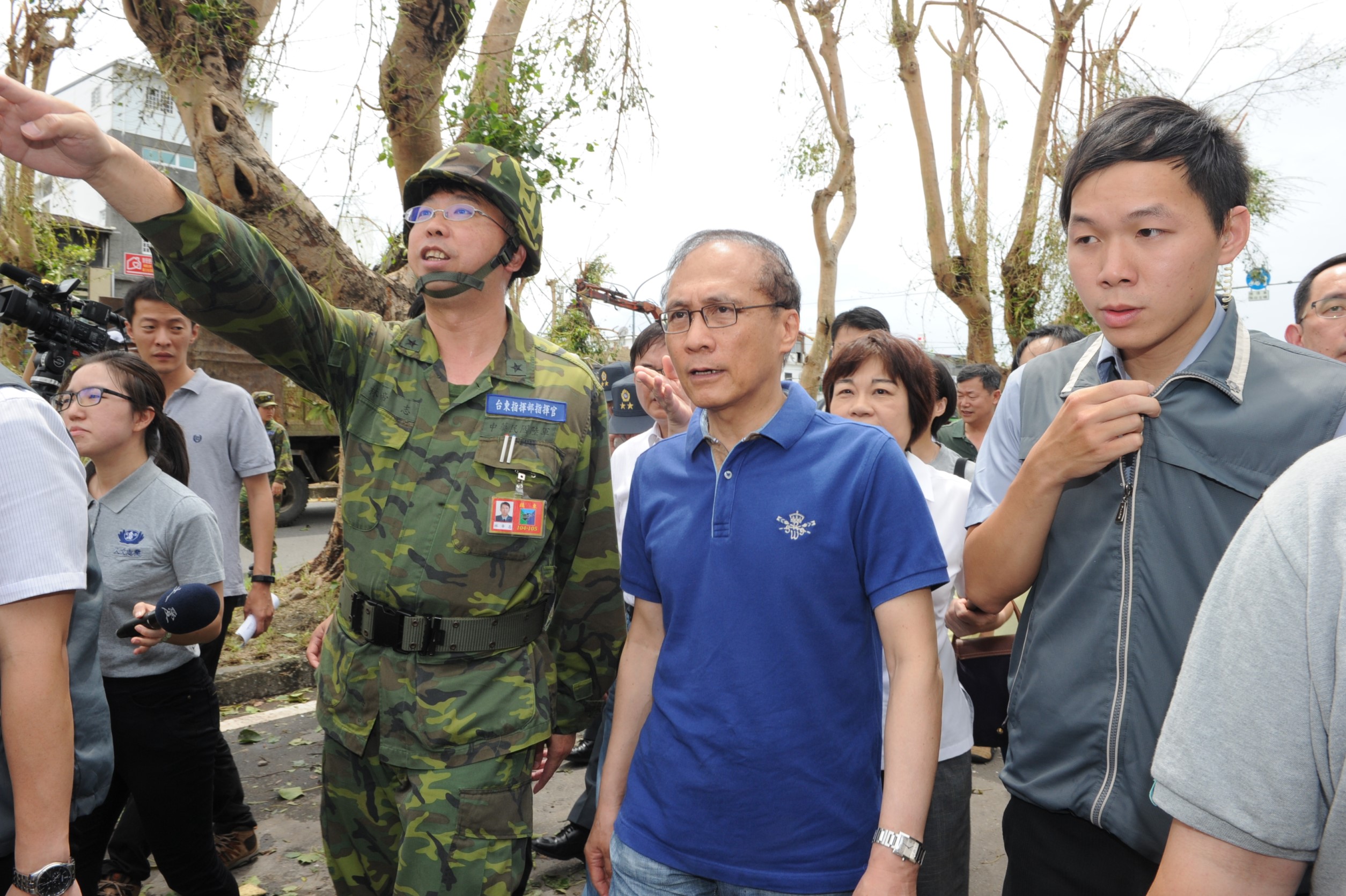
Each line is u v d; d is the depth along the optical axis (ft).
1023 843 4.90
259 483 11.94
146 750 7.11
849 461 4.92
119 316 8.35
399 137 17.80
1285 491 2.71
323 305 6.22
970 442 15.90
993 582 4.97
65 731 4.11
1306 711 2.52
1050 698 4.63
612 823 5.75
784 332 5.16
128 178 4.77
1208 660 2.74
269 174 16.19
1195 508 4.24
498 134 16.94
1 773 4.10
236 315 5.59
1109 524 4.50
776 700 4.77
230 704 15.14
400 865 5.65
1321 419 4.02
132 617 7.46
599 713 7.30
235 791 9.76
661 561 5.28
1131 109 4.13
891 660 4.83
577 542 6.94
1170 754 2.77
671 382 8.81
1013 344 34.22
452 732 5.84
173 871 7.47
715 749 4.82
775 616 4.83
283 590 20.77
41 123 4.38
